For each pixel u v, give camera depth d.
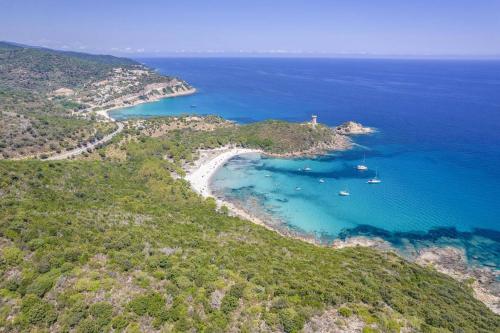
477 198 137.00
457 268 95.38
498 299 82.19
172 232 84.56
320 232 116.12
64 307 52.62
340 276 71.19
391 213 127.69
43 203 87.75
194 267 65.12
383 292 65.81
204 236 86.62
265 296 58.06
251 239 91.06
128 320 51.09
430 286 76.31
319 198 141.75
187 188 139.00
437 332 54.56
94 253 66.19
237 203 137.50
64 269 59.53
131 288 57.41
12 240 65.94
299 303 57.34
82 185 111.69
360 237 112.62
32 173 107.12
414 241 109.50
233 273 64.88
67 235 71.50
